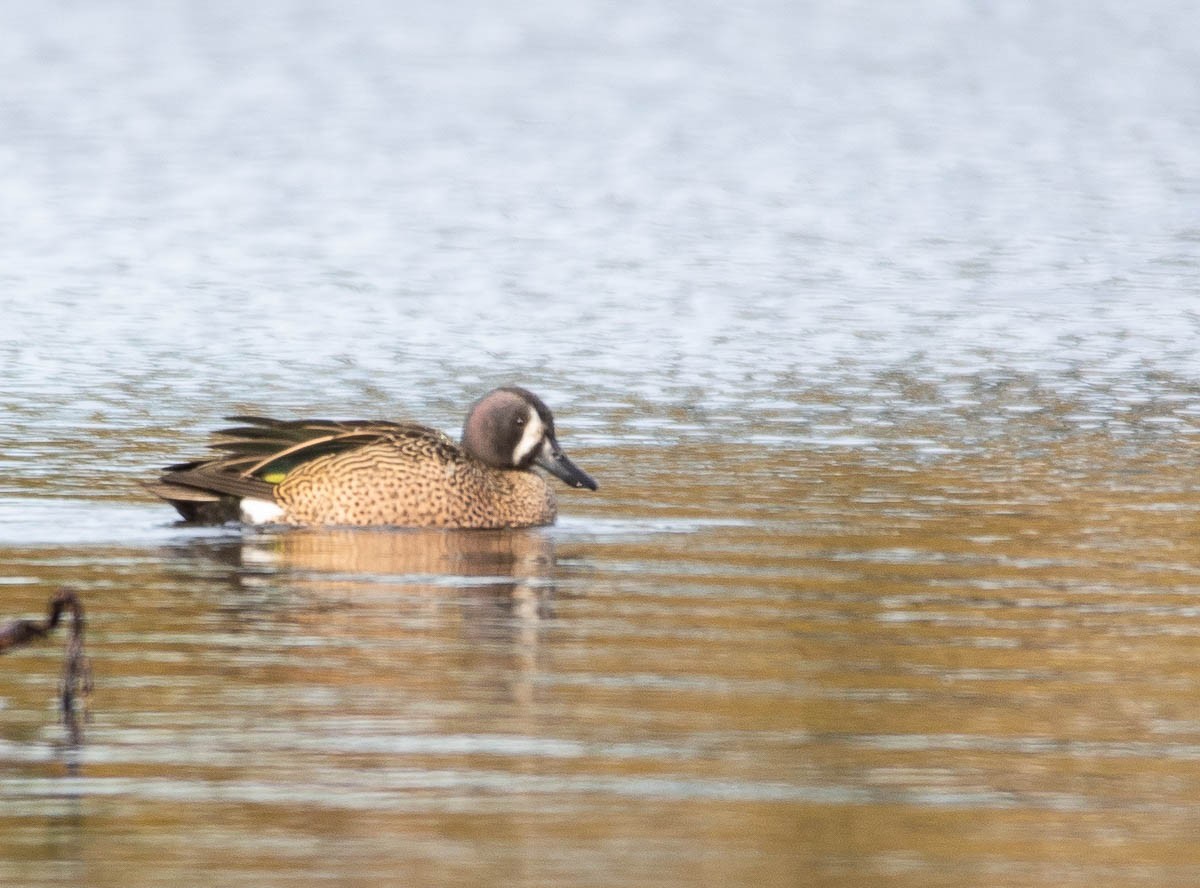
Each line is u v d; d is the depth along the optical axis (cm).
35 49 6906
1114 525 1552
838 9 9162
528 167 4594
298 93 6012
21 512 1548
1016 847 859
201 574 1357
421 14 8581
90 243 3300
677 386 2192
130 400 2061
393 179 4331
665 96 6153
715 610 1270
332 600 1285
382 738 990
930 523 1558
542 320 2650
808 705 1058
